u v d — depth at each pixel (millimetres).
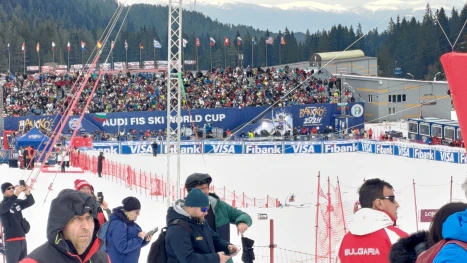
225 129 74812
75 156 48781
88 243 4945
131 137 70000
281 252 20562
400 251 5176
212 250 7648
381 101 85500
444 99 85000
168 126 34844
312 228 24984
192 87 85000
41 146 50969
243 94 82438
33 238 21078
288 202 34406
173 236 7367
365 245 6328
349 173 48125
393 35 168875
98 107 77062
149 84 86750
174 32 36125
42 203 29219
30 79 91250
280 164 53844
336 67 106250
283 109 74625
